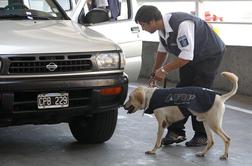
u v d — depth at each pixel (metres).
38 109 7.34
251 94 13.63
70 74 7.51
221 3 17.27
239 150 8.70
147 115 11.15
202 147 8.81
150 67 16.58
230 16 17.28
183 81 8.77
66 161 7.87
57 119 7.67
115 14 11.08
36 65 7.32
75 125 8.80
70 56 7.53
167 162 7.95
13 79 7.19
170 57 14.72
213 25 17.02
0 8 8.98
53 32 8.11
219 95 8.08
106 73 7.83
